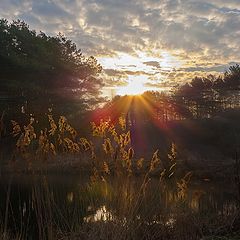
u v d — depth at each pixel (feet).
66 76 124.77
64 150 22.95
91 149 23.41
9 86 106.32
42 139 21.62
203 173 89.61
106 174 23.97
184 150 122.83
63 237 22.59
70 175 46.16
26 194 33.99
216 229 31.68
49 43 129.90
